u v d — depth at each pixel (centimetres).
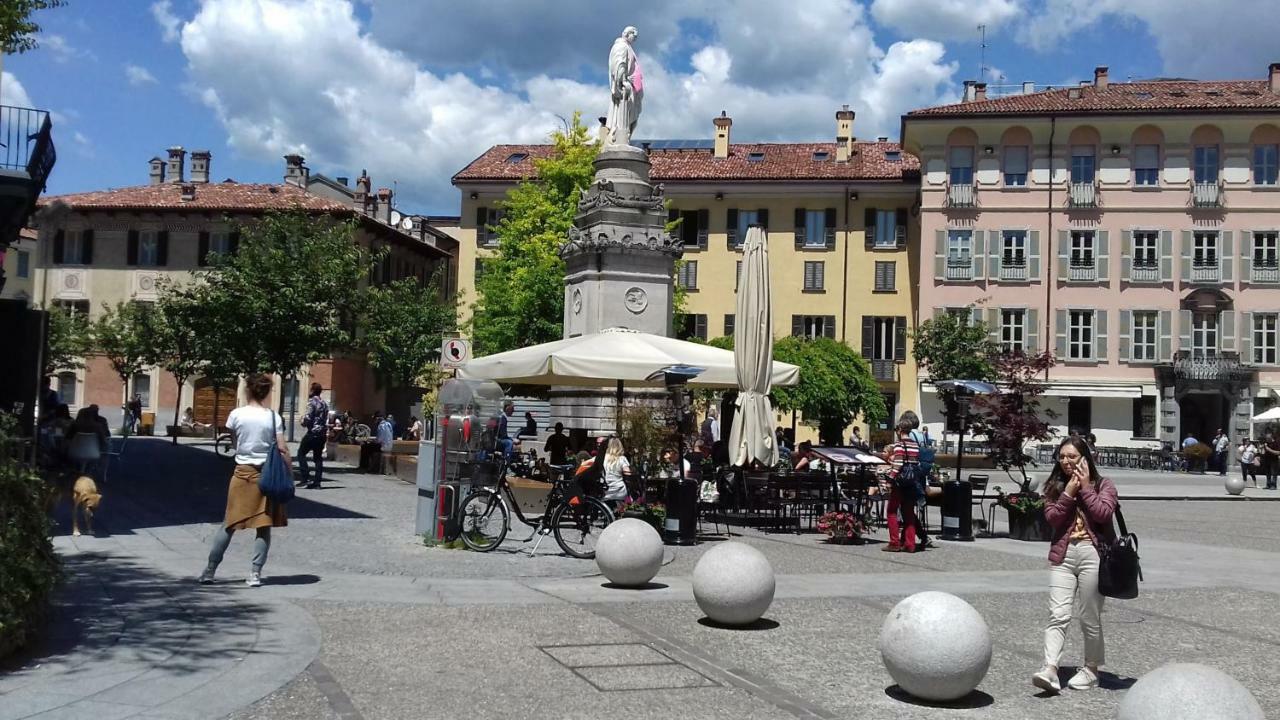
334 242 2789
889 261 5769
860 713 689
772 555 1469
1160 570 1441
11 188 1714
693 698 706
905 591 1168
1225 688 526
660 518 1559
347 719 644
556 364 1797
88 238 5591
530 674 756
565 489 1384
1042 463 4775
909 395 5712
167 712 647
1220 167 5369
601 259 2397
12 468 770
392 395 6222
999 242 5453
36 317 1552
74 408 5559
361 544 1430
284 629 880
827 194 5816
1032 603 1120
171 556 1252
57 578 814
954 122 5447
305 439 2375
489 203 6012
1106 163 5406
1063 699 736
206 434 5344
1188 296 5347
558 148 4556
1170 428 5294
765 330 1742
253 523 1066
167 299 2923
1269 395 5281
